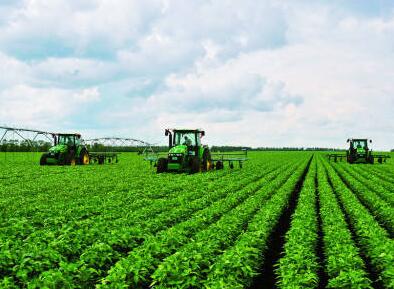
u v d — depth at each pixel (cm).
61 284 697
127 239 988
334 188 2336
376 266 877
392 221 1304
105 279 708
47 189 2070
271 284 916
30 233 1057
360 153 4522
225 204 1553
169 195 1842
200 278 784
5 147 7456
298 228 1087
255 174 3022
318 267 888
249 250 858
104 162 4609
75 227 1139
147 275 821
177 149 2794
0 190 1970
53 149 3741
